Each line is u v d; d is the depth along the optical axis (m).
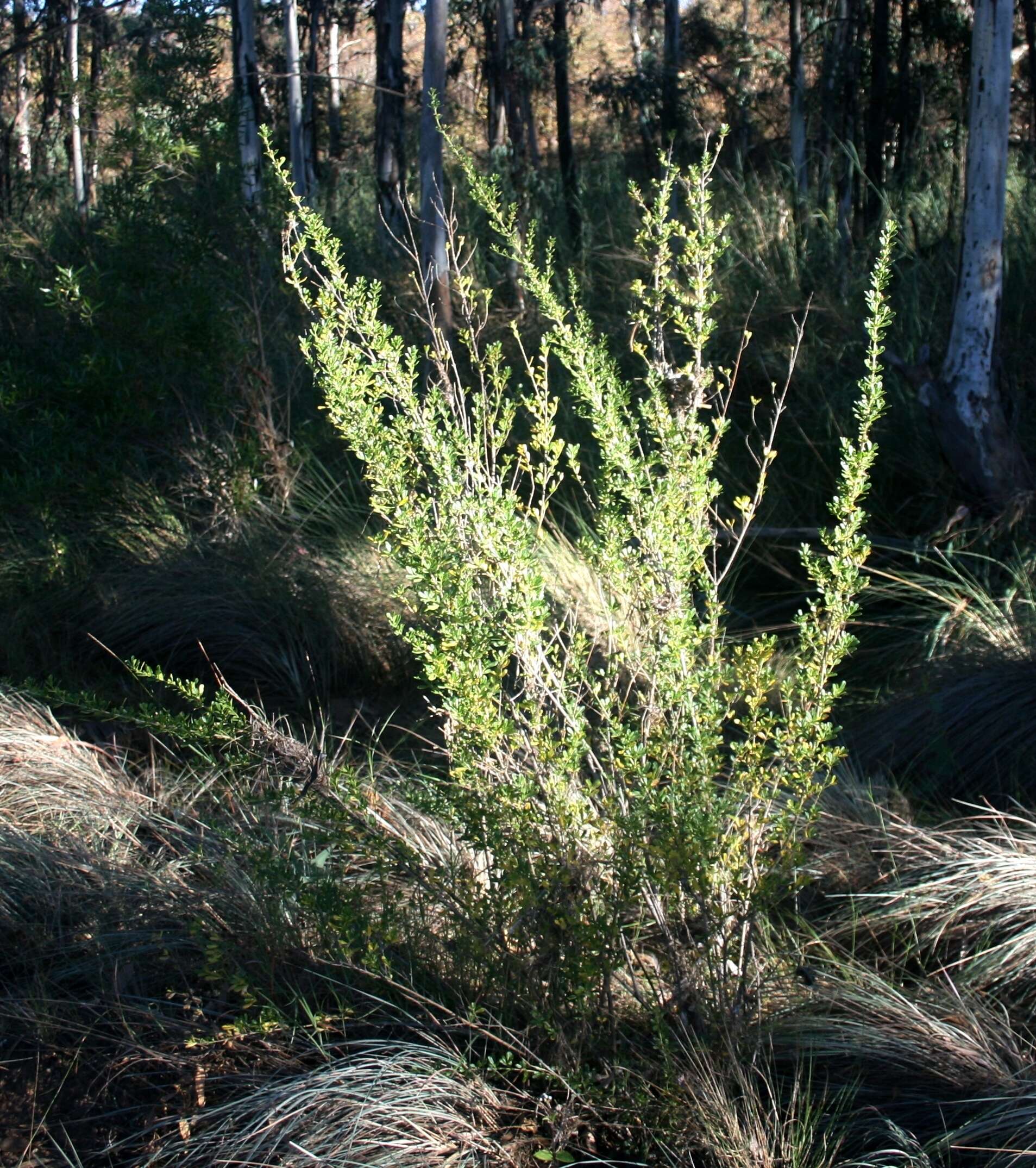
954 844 3.31
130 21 14.58
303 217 2.61
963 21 9.77
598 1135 2.40
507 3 10.14
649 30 15.73
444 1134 2.31
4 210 12.36
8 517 5.72
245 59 9.77
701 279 2.58
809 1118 2.32
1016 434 5.55
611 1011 2.44
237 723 2.74
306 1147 2.27
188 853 3.27
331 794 2.70
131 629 5.09
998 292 5.34
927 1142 2.31
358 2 16.27
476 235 8.27
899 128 9.69
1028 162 8.88
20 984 2.88
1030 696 3.87
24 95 15.52
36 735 3.88
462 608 2.35
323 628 5.07
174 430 5.87
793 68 11.34
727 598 5.33
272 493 6.07
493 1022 2.47
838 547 2.48
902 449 6.11
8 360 5.94
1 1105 2.58
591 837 2.47
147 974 2.86
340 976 2.69
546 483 2.65
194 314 5.55
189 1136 2.39
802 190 9.18
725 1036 2.42
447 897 2.56
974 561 5.21
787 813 2.53
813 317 7.03
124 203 6.11
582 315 2.73
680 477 2.53
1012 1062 2.53
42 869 3.15
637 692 2.84
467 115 14.45
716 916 2.42
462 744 2.44
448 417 2.95
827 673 2.52
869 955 3.02
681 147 11.17
